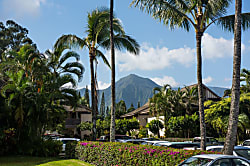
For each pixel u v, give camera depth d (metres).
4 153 20.70
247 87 36.00
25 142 20.94
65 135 42.91
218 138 29.61
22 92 20.67
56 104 23.03
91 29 21.70
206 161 8.59
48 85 21.84
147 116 46.81
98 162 15.37
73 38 21.86
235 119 11.22
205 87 41.62
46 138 22.97
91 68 22.22
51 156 20.41
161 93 38.12
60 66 23.58
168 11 15.15
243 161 8.75
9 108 21.05
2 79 24.27
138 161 11.81
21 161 17.69
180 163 9.26
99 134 42.09
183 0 15.70
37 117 20.83
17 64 22.66
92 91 21.91
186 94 36.97
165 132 35.84
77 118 46.41
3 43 46.56
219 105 31.09
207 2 15.34
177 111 36.78
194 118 33.00
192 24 15.84
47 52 23.64
